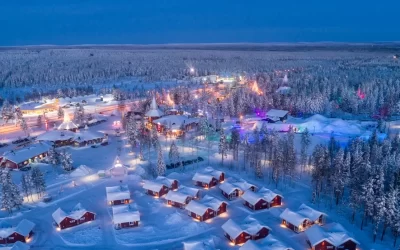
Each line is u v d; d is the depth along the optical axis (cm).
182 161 13612
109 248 8344
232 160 13638
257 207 9956
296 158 13012
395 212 8325
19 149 14850
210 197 10012
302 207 9500
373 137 13038
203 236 8731
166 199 10350
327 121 17438
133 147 15188
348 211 9919
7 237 8494
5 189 9919
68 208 10138
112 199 10269
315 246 8006
